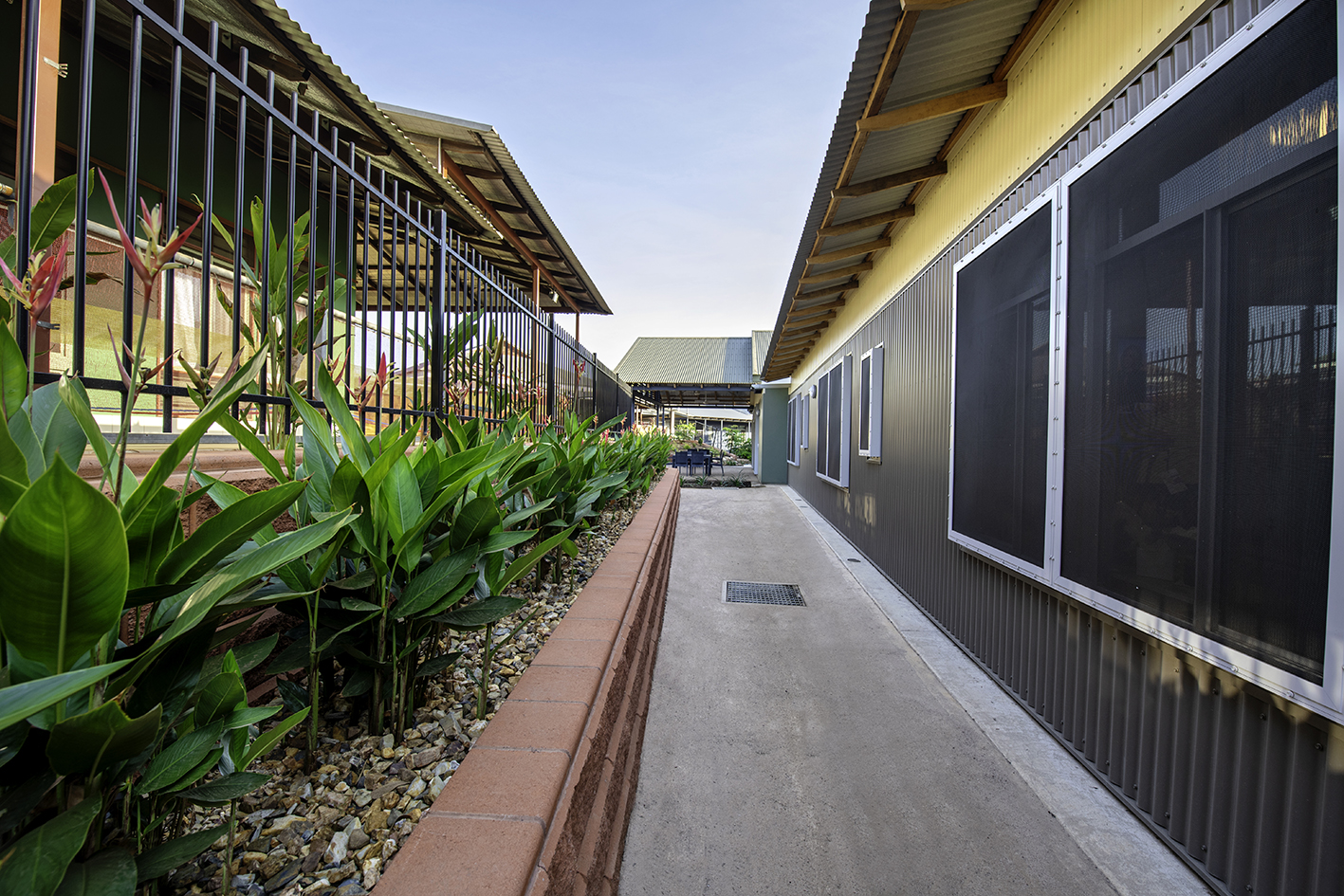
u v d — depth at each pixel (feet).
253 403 5.03
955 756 7.77
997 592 9.98
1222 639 5.16
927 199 13.99
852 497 22.56
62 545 1.70
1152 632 5.94
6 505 2.00
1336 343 4.17
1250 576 4.89
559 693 4.83
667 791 6.97
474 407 10.42
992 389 9.59
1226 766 5.45
